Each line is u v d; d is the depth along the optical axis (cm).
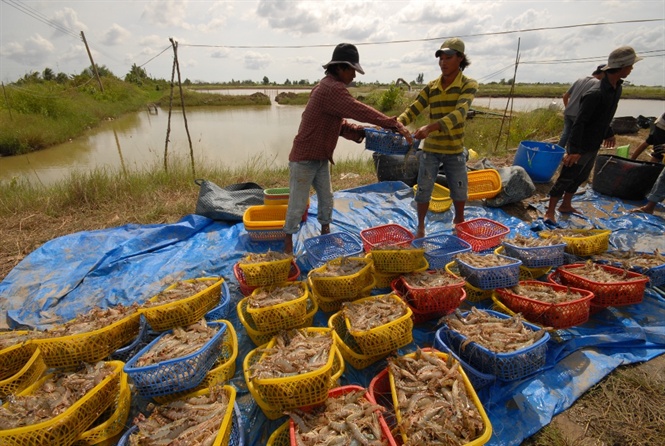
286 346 283
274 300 317
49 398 241
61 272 440
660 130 682
